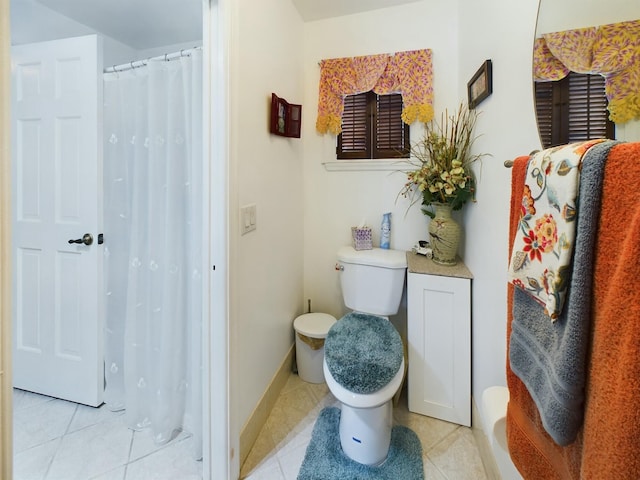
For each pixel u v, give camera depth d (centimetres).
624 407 36
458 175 151
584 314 44
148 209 149
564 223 48
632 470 35
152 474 128
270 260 158
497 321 116
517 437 66
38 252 169
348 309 213
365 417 127
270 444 142
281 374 179
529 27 91
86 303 163
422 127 188
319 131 204
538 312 58
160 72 142
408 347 161
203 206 117
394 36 188
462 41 170
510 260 67
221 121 111
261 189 144
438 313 155
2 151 61
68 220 163
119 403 164
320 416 158
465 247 167
